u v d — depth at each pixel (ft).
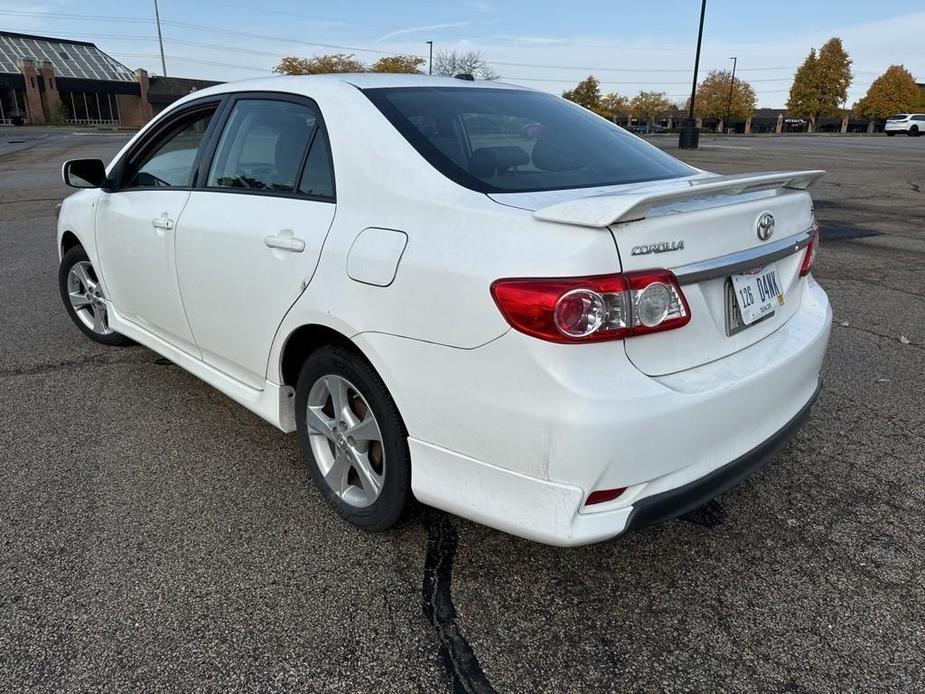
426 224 7.39
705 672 6.98
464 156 8.24
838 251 26.23
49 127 171.32
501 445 6.88
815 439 11.62
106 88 196.65
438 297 7.04
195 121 11.33
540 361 6.43
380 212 7.88
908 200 40.37
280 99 9.82
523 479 6.84
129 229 12.07
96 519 9.32
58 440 11.46
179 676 6.85
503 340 6.61
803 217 8.98
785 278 8.86
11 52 197.26
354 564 8.48
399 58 223.10
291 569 8.39
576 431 6.40
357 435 8.61
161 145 11.96
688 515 9.54
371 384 8.05
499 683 6.86
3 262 24.02
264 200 9.41
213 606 7.77
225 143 10.49
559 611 7.78
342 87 9.23
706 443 7.17
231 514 9.47
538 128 9.66
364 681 6.84
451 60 221.87
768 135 175.01
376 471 8.71
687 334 7.12
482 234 6.91
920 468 10.73
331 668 6.99
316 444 9.44
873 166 63.77
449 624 7.57
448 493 7.48
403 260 7.38
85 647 7.17
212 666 6.97
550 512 6.77
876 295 20.21
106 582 8.12
